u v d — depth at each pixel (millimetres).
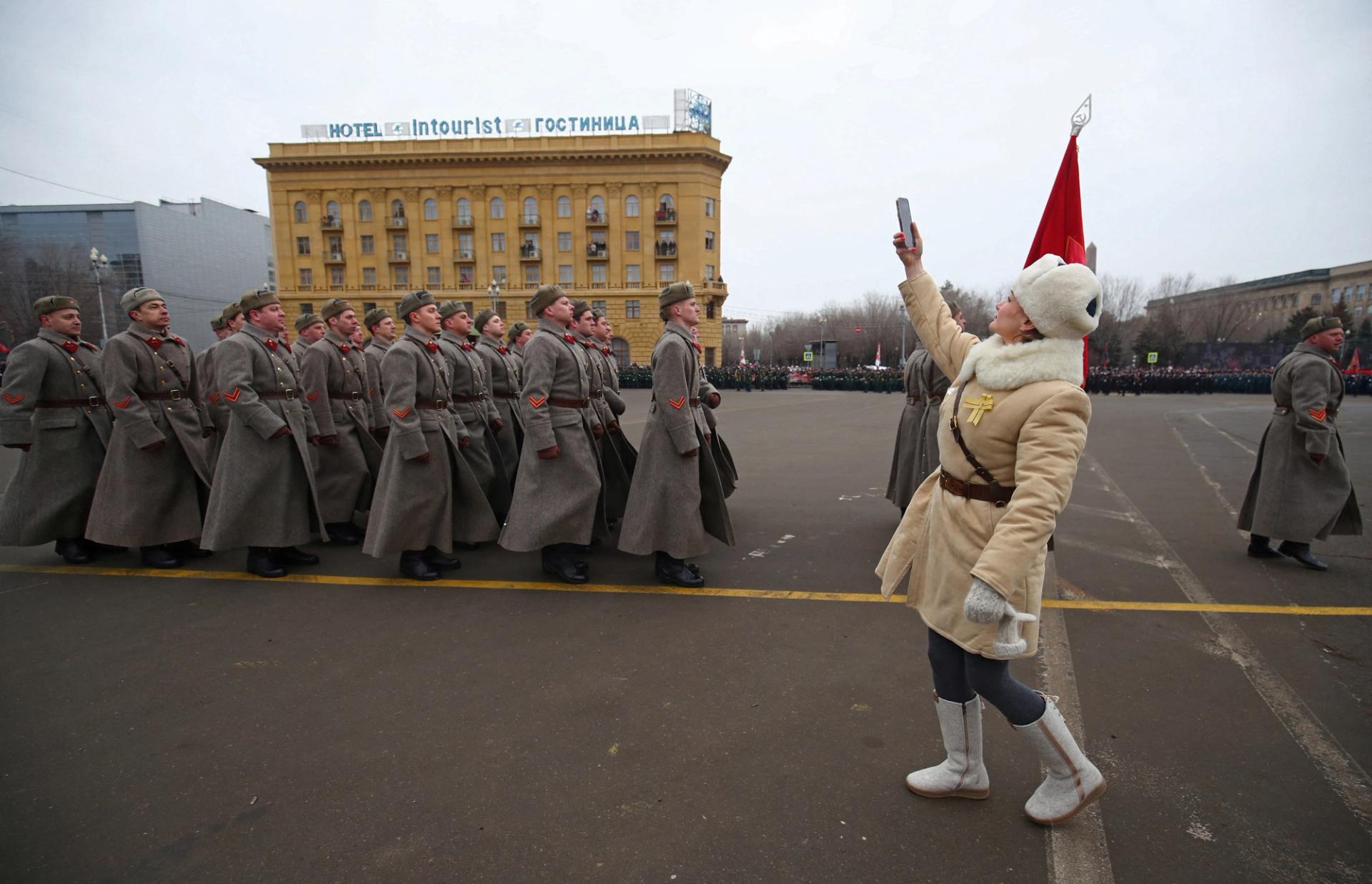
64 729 2803
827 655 3451
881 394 34594
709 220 49844
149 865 2064
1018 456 1954
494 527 4820
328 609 4133
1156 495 7406
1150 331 60719
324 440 5496
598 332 5930
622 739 2717
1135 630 3746
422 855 2100
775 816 2266
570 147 48062
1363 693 3045
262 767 2549
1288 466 4719
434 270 49969
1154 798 2352
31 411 4836
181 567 4984
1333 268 67000
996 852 2107
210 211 71188
